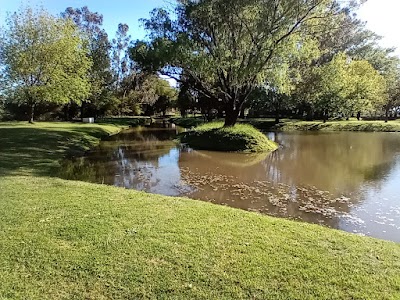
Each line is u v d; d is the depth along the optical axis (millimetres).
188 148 18078
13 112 35000
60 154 14742
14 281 3654
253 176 11188
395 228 6523
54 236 4809
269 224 5492
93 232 4957
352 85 32406
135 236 4824
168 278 3742
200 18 18375
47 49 26516
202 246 4523
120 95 50906
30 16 26844
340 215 7270
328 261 4164
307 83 33812
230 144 17359
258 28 17156
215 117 38781
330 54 40594
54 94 27062
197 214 5895
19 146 14836
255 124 37406
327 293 3494
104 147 18609
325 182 10312
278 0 16672
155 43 18469
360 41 43750
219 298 3408
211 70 18234
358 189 9438
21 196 6891
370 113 46938
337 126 32500
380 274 3877
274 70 18906
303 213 7395
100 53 42344
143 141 21688
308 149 18062
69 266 3982
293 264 4066
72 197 6883
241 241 4707
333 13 17312
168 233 4953
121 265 4012
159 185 9812
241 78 17906
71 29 28219
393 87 38625
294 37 17969
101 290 3529
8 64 26406
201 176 11125
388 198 8516
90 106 41062
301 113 45000
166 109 66688
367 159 14641
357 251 4488
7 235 4820
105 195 7109
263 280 3719
